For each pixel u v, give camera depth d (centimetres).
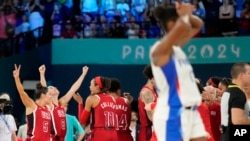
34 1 2650
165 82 781
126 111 1338
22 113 2402
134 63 2364
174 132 791
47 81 2408
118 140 1323
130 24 2462
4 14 2623
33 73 2419
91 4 2588
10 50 2522
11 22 2612
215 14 2480
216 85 1391
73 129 1608
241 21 2423
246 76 1049
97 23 2408
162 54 762
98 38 2383
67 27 2494
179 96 783
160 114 797
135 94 2358
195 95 788
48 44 2417
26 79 2423
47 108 1378
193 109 798
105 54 2378
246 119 1030
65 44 2400
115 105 1325
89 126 1466
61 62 2400
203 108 1134
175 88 782
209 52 2342
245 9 2516
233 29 2419
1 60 2411
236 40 2334
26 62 2428
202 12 2478
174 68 775
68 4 2595
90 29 2473
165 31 800
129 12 2558
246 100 1060
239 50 2334
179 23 742
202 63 2342
